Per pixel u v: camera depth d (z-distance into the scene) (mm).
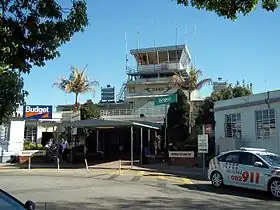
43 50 7488
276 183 13773
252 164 15023
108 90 68812
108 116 52594
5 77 12367
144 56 65375
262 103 24594
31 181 18906
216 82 54188
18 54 7352
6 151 34906
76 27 7746
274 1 7980
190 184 17734
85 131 37125
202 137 22172
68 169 27156
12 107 13250
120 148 41500
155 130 39188
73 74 44625
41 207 11164
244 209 11164
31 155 34438
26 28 7293
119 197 13273
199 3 8336
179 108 34719
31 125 44531
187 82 38344
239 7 8070
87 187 16266
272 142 23891
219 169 16328
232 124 26906
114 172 24469
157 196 13602
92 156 36562
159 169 26031
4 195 5570
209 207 11406
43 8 7359
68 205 11555
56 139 41281
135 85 63344
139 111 55656
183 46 63000
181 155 28672
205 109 38000
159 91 61500
